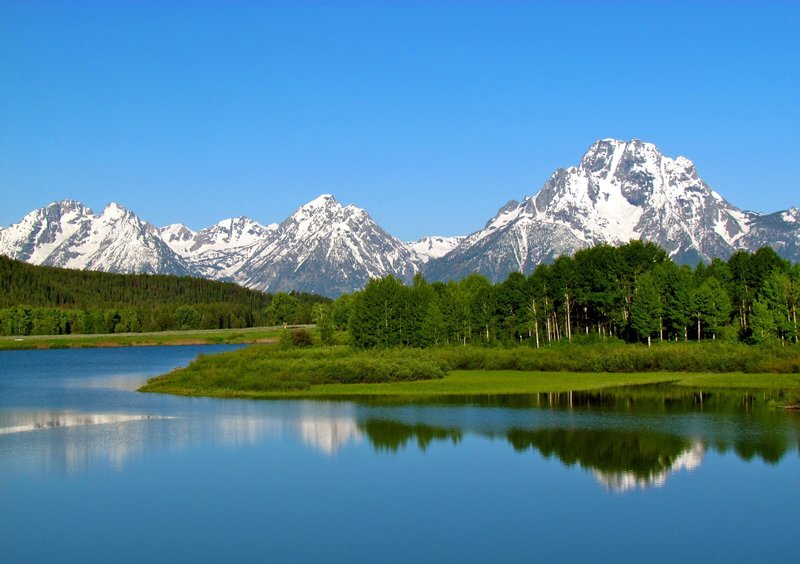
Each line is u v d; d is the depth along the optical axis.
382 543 50.53
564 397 109.50
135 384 136.50
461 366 145.88
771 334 149.75
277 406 103.44
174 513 56.50
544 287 176.75
